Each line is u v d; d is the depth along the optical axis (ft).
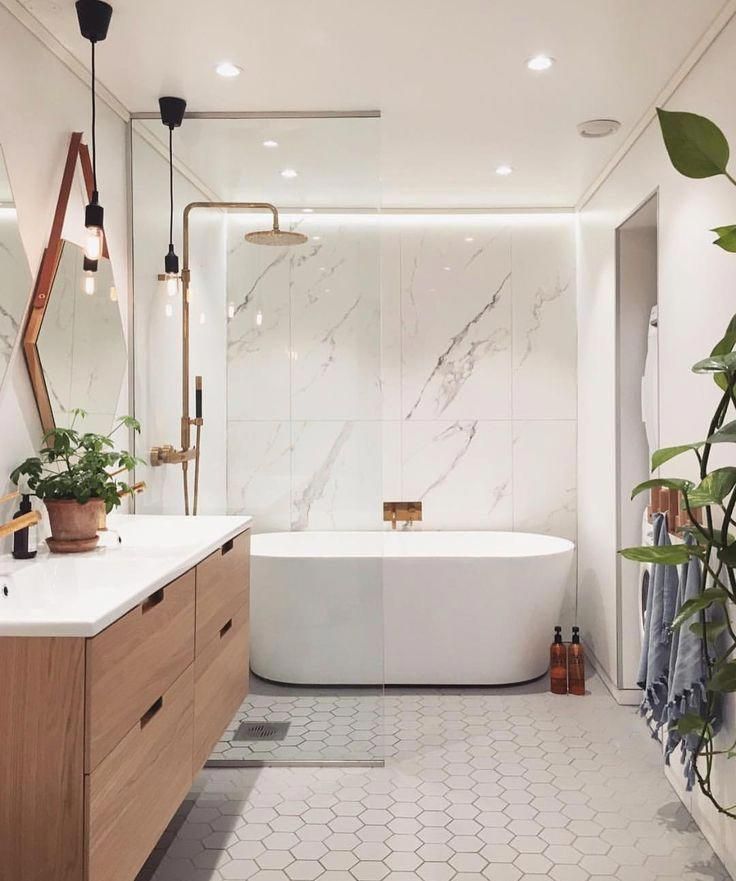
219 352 11.61
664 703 10.25
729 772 8.46
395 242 16.69
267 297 11.61
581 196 15.62
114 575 7.32
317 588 11.69
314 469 11.70
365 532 11.68
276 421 11.69
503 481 16.66
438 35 8.96
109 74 9.99
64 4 8.14
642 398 13.11
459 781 10.78
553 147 12.69
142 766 6.57
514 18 8.56
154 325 11.46
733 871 8.35
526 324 16.63
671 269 10.39
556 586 14.57
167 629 7.26
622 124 11.67
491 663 14.43
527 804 10.12
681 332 10.00
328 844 9.18
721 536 6.98
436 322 16.69
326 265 11.58
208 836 9.38
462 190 15.19
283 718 11.59
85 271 9.67
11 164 8.13
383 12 8.43
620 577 13.43
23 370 8.40
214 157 11.46
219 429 11.68
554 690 14.16
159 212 11.44
